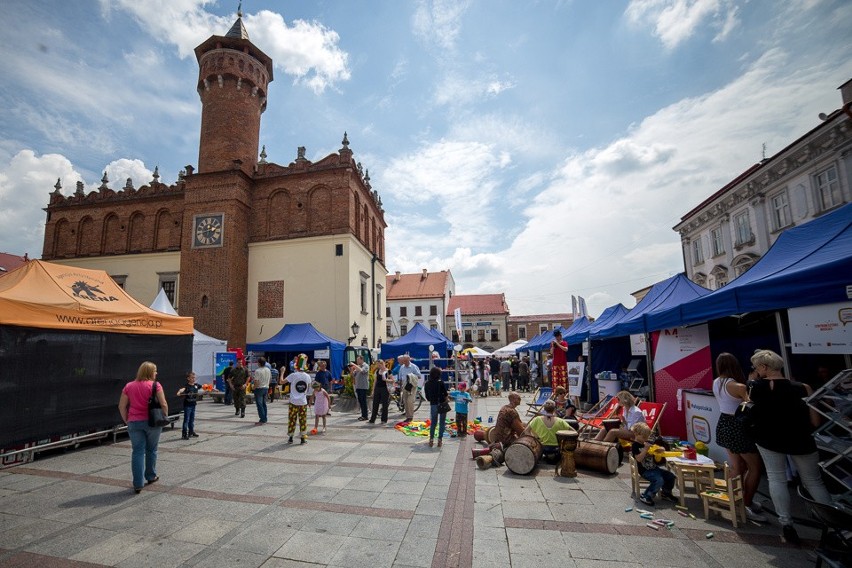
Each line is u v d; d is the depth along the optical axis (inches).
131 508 207.8
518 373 1053.2
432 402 346.3
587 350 586.9
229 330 912.9
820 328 205.5
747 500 190.9
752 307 232.2
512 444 269.0
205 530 181.6
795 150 776.3
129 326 392.2
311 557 157.8
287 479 255.0
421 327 883.4
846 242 229.5
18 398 301.6
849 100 656.4
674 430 323.9
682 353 324.2
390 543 169.0
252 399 674.2
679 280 394.6
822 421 173.8
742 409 186.5
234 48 1059.3
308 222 986.1
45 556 159.2
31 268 358.9
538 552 160.7
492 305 2322.8
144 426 238.5
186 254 954.7
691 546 164.2
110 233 1117.1
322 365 594.2
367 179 1174.3
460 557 157.1
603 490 233.9
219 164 1008.9
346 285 948.0
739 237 1002.7
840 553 134.3
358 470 275.1
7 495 227.9
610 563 151.9
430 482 249.0
